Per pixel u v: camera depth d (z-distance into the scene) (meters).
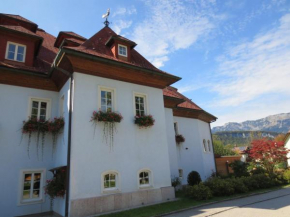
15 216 9.02
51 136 10.52
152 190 10.15
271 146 17.73
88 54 9.31
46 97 10.98
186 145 15.84
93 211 8.32
